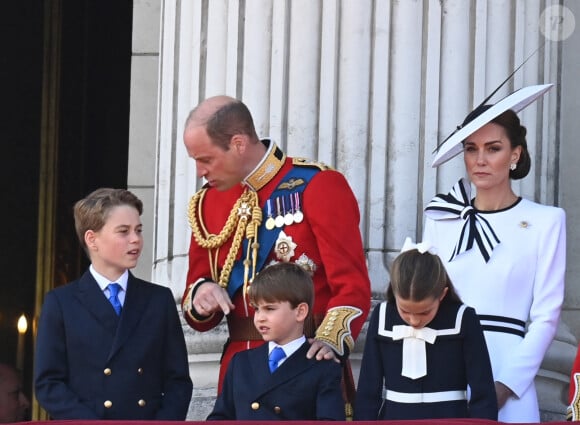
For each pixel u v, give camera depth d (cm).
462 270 2594
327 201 2520
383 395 2625
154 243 3198
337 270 2483
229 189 2603
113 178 4844
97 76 4866
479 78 3009
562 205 3200
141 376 2489
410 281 2366
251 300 2411
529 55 3081
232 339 2553
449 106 2991
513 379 2505
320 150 2977
